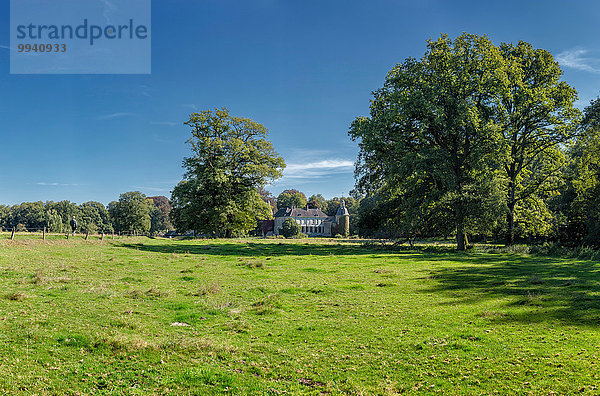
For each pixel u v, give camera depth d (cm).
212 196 6084
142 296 1462
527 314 1176
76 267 2138
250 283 1880
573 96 4000
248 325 1119
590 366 748
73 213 12975
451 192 3619
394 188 4394
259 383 720
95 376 728
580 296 1384
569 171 4997
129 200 10769
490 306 1308
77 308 1214
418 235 4200
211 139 6084
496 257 3180
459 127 3872
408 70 4184
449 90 3947
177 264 2598
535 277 1858
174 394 667
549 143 4219
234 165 6316
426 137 4081
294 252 3747
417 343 944
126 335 951
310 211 15475
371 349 917
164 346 899
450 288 1694
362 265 2647
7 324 994
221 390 688
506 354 841
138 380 720
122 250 3484
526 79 4238
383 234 8406
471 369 771
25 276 1741
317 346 948
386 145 4144
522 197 4344
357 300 1495
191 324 1130
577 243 4234
